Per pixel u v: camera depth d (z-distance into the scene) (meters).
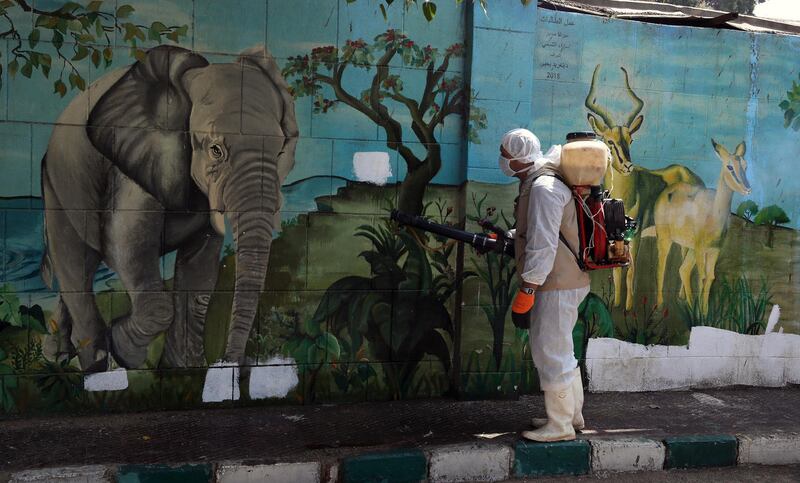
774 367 5.96
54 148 4.62
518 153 4.45
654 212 5.68
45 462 4.00
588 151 4.27
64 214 4.66
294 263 5.02
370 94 5.08
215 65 4.82
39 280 4.64
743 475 4.54
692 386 5.82
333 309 5.11
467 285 5.18
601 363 5.64
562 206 4.29
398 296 5.20
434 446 4.36
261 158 4.92
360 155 5.09
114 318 4.77
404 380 5.25
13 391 4.64
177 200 4.82
